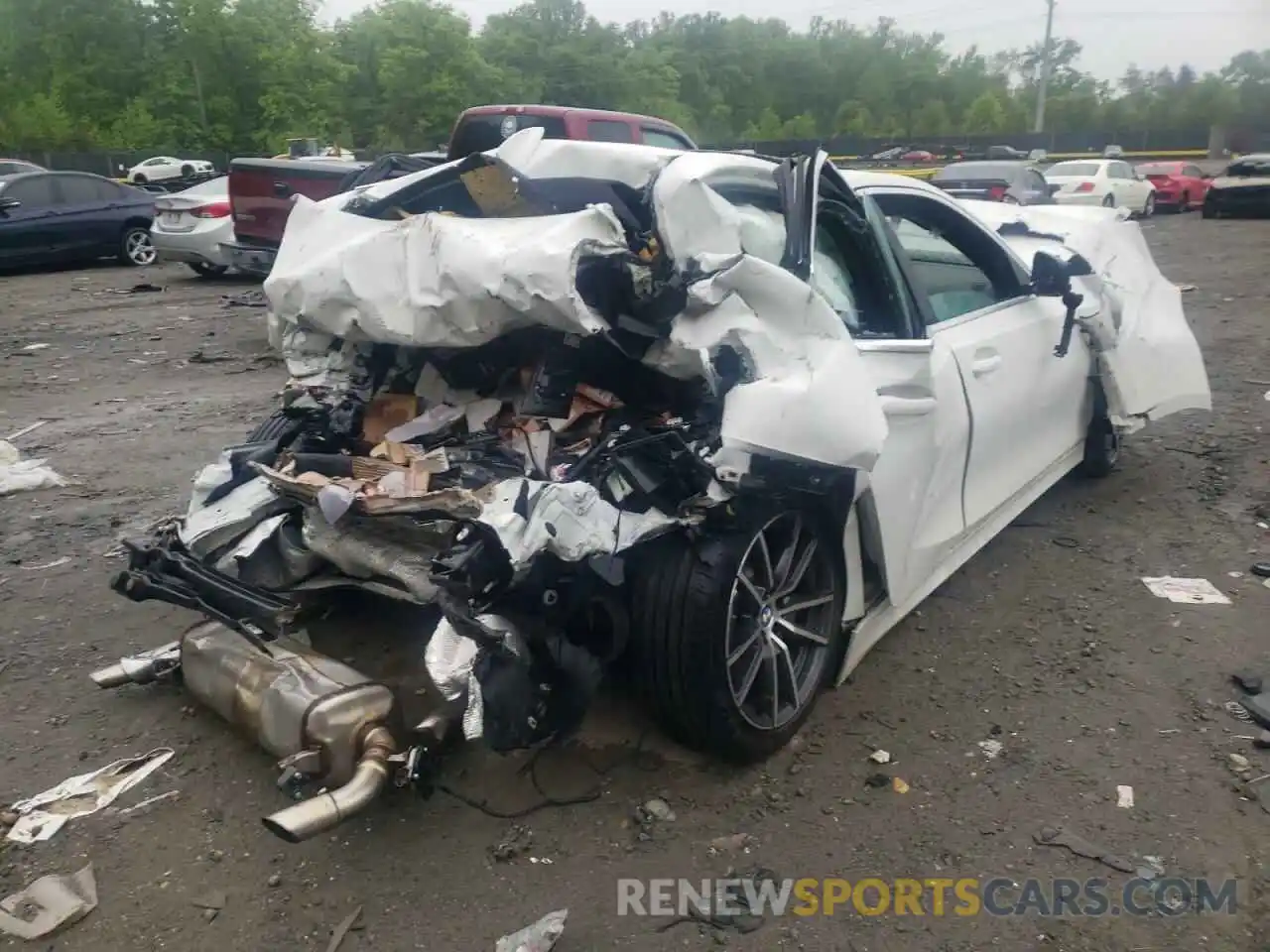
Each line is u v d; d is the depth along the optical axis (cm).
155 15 5684
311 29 5900
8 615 418
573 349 313
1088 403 512
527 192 320
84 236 1572
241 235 1139
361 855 279
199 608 301
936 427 354
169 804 300
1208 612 407
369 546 310
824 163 321
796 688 325
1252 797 297
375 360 351
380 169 409
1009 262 436
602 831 287
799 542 319
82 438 668
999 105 7650
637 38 8900
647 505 282
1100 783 305
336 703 275
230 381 838
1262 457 587
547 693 264
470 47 6350
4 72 5678
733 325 279
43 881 269
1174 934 250
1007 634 396
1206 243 1762
